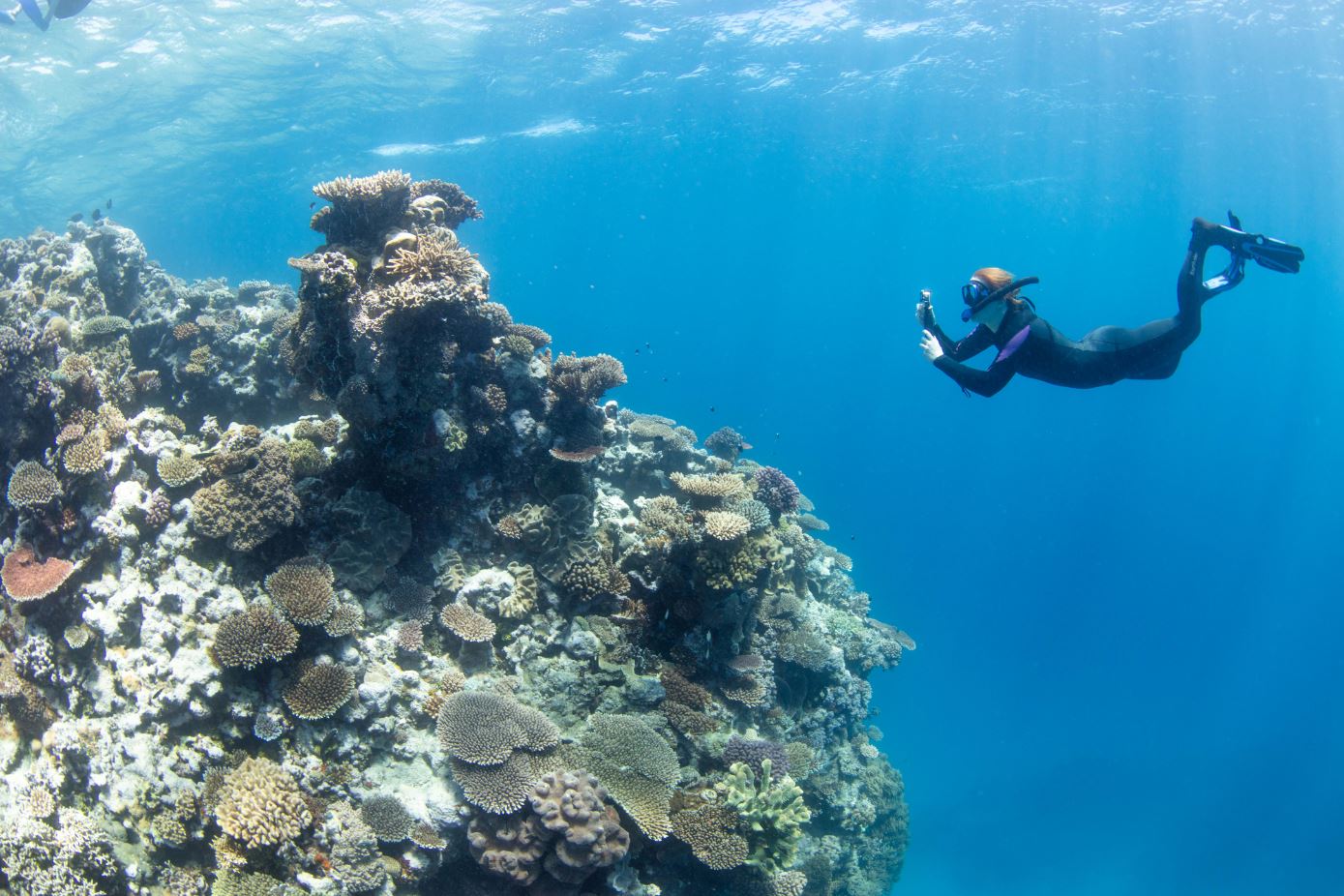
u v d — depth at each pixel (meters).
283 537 7.45
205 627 6.70
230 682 6.52
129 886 5.99
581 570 8.22
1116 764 37.62
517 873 6.04
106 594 6.93
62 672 6.98
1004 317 5.99
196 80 30.00
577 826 5.99
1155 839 31.25
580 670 7.75
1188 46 29.00
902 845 14.88
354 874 6.06
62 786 6.54
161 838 6.08
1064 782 35.53
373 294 7.12
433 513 8.34
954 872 27.53
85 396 8.38
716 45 32.50
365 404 7.29
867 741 14.47
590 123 45.00
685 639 8.64
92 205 48.28
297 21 26.52
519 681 7.57
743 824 7.38
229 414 11.27
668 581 8.62
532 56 32.25
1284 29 26.77
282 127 38.34
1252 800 34.88
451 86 35.03
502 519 8.41
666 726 7.77
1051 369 6.11
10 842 5.93
